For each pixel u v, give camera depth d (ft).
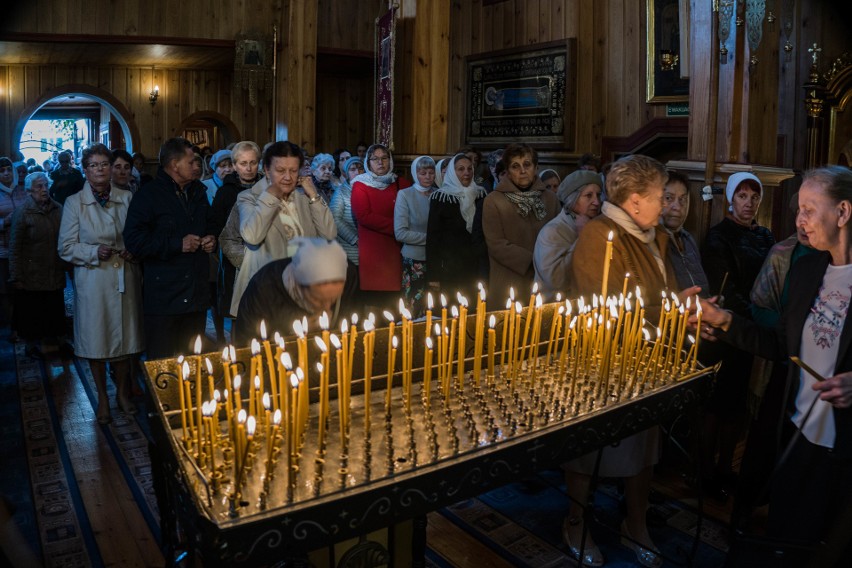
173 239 13.64
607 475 9.39
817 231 7.66
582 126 29.45
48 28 36.24
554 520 10.89
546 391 7.86
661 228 10.00
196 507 5.11
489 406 7.47
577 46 29.30
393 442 6.48
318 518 5.35
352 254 19.79
